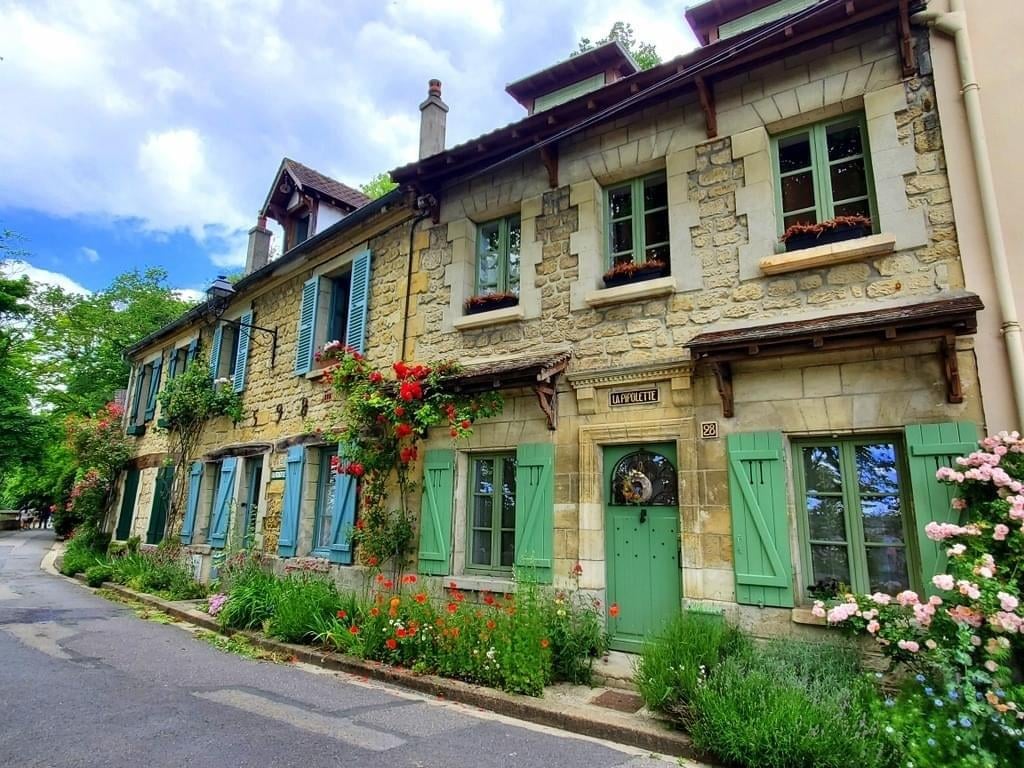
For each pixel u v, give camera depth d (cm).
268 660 614
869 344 444
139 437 1546
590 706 443
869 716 357
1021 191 448
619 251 655
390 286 841
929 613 353
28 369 2325
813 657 414
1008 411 420
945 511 419
